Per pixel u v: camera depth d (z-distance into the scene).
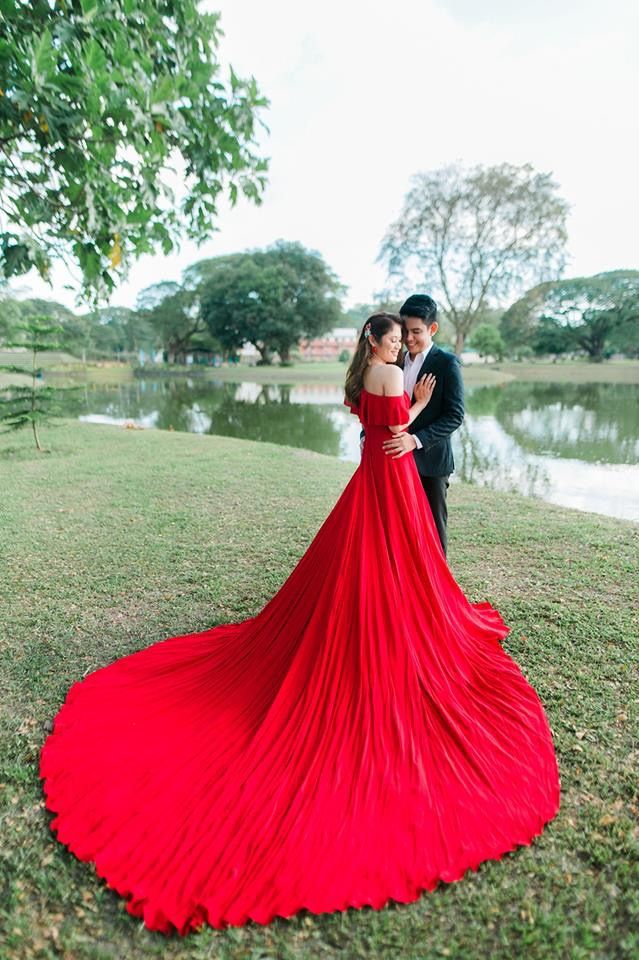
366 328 2.20
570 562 3.84
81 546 4.45
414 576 2.22
